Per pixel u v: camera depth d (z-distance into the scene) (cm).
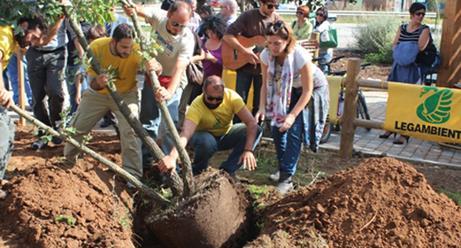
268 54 584
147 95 597
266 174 673
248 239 495
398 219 446
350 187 470
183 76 631
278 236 444
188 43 567
